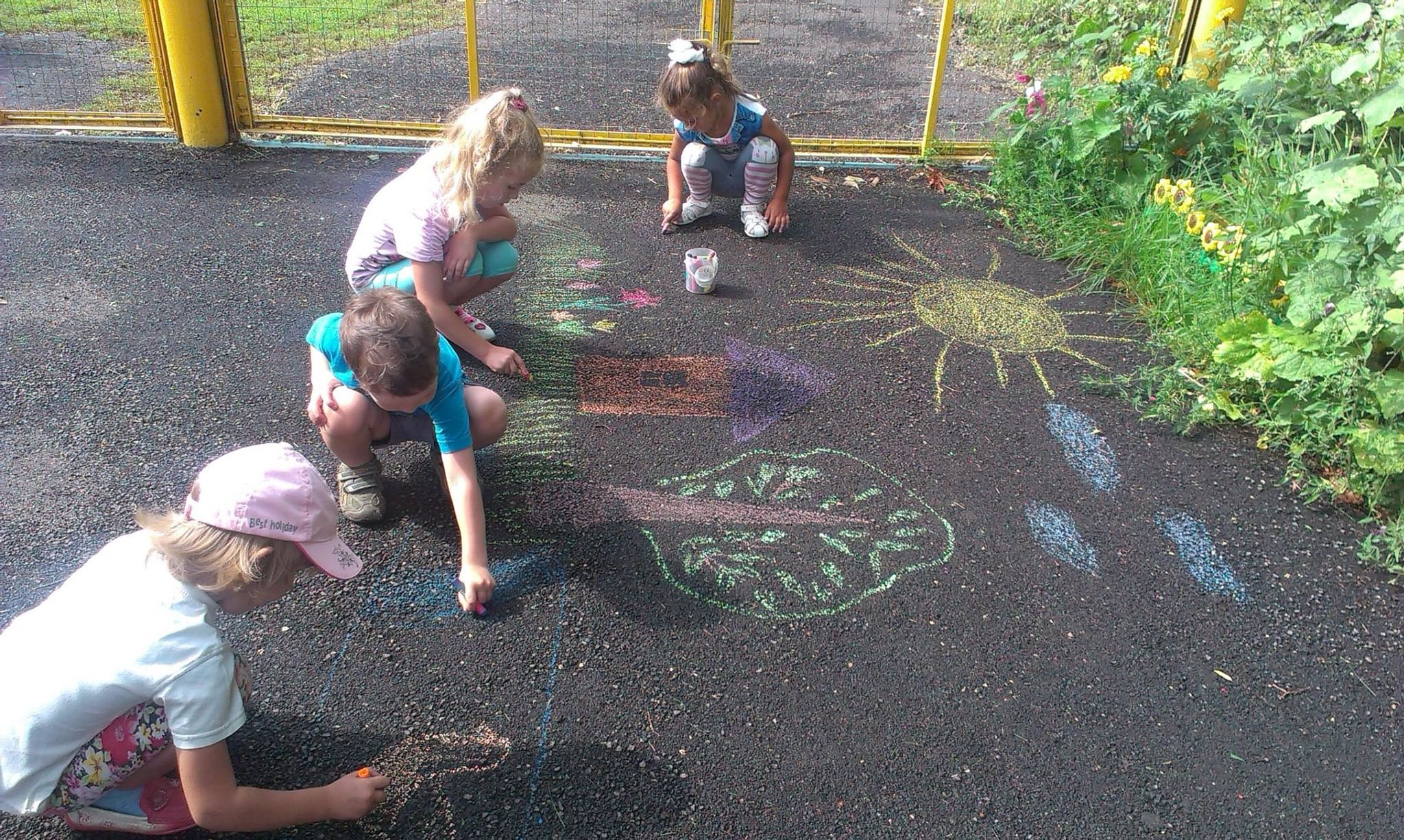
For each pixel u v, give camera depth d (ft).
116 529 8.33
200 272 12.46
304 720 6.82
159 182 14.84
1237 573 8.56
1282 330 10.50
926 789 6.60
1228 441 10.27
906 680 7.38
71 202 14.01
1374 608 8.27
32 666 5.32
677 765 6.67
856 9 28.45
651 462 9.50
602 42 24.11
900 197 15.90
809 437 10.00
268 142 16.35
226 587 5.54
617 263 13.33
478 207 10.05
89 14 23.18
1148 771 6.81
